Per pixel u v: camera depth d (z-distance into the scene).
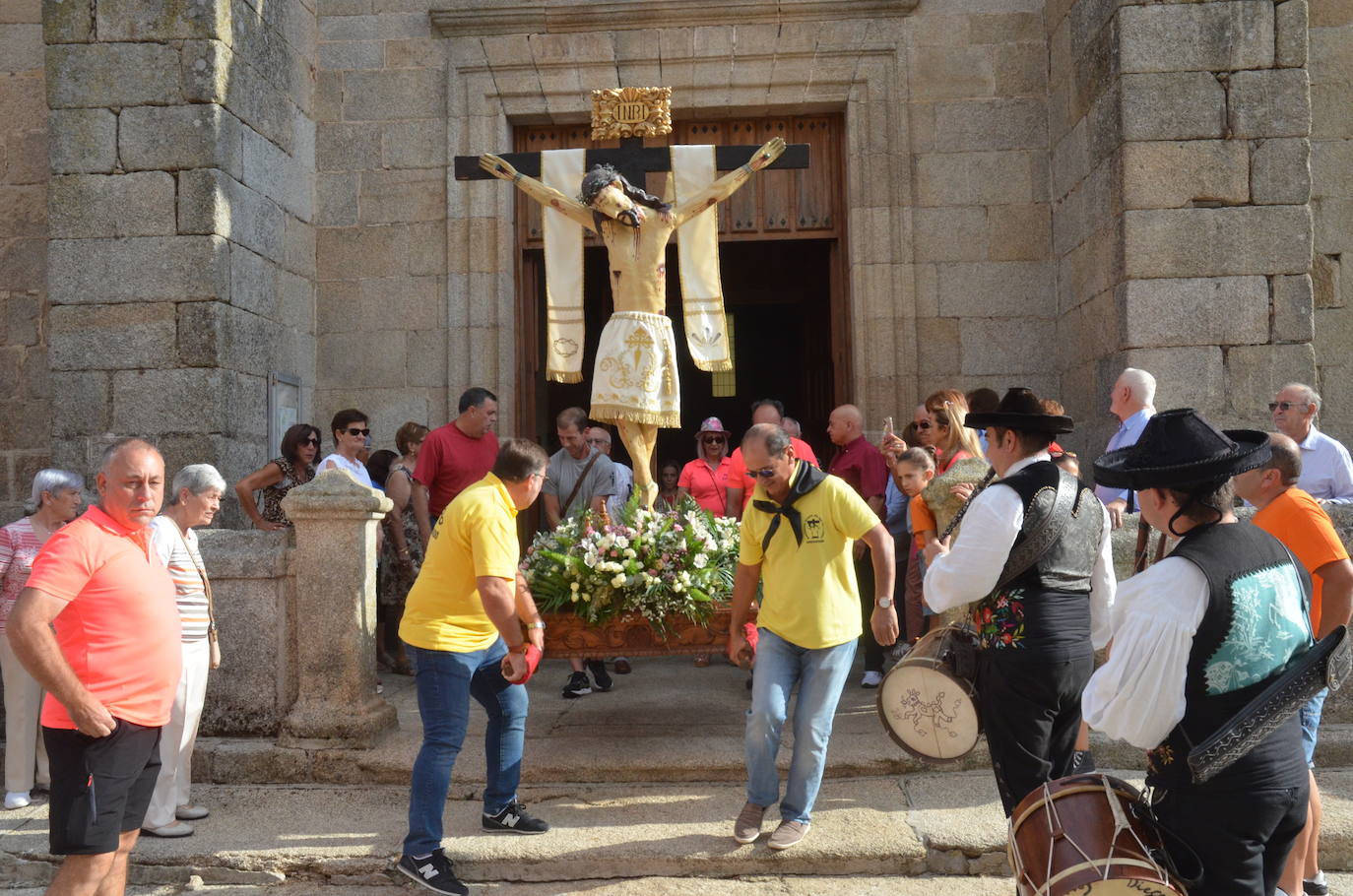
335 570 4.90
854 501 3.97
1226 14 6.57
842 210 8.30
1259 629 2.37
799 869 3.91
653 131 5.44
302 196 8.03
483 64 8.12
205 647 4.38
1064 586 3.26
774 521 4.02
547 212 5.60
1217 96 6.58
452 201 8.09
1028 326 7.96
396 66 8.20
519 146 8.43
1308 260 6.51
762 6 7.98
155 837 4.18
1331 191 7.41
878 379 7.91
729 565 4.94
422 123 8.18
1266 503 3.65
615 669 6.38
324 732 4.80
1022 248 7.98
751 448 3.99
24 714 4.69
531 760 4.68
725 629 4.86
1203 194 6.56
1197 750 2.28
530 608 4.08
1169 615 2.33
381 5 8.21
